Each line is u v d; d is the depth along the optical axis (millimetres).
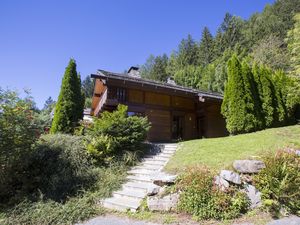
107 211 5371
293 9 35781
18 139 6211
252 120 10711
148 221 4703
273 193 5051
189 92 14039
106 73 12922
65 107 11484
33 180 6559
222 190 4988
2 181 6012
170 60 50594
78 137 8773
